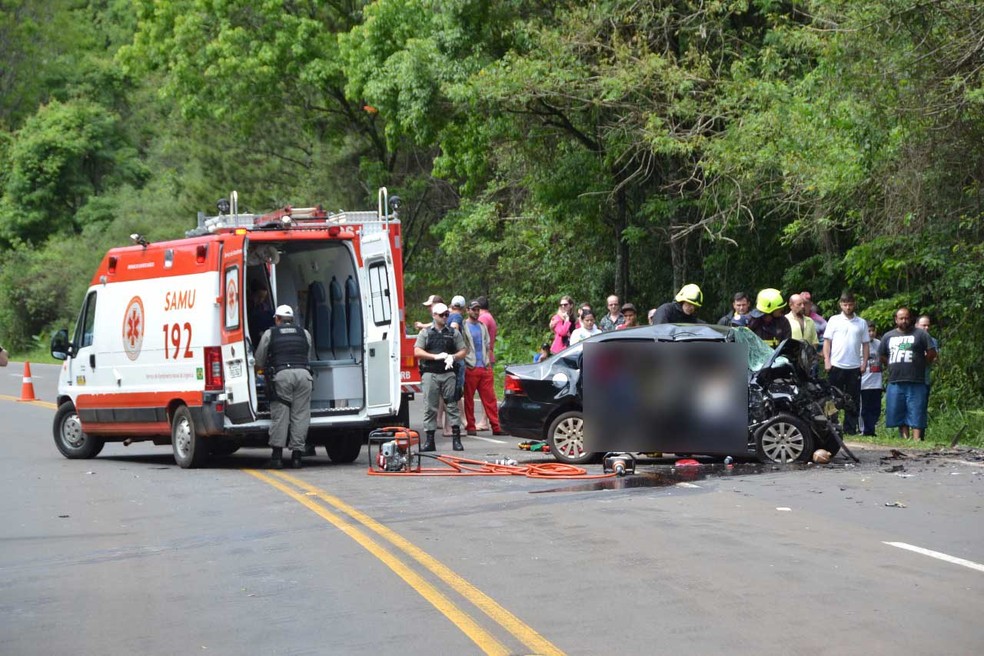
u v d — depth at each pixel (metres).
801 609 8.82
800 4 25.95
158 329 18.95
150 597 9.73
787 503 13.51
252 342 18.25
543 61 27.97
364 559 10.95
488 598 9.34
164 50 48.41
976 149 21.05
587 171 31.12
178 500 15.03
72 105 84.06
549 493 14.62
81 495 15.81
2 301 76.00
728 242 30.66
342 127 49.50
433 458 17.78
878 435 20.81
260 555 11.30
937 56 19.95
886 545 11.11
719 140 25.62
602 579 9.88
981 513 12.80
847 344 20.19
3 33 90.88
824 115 22.95
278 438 17.95
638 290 35.22
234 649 8.12
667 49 27.72
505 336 41.75
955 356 23.66
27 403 34.59
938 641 7.97
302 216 19.39
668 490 14.59
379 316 18.48
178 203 57.41
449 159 34.91
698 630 8.30
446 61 31.09
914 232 22.75
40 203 81.50
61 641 8.47
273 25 46.19
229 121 49.12
